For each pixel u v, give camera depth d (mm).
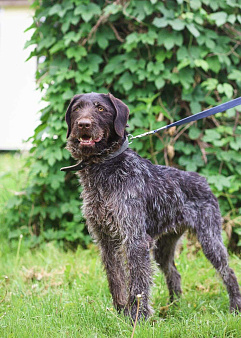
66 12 5871
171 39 5617
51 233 6055
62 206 6051
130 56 5863
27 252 5812
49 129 5891
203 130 5988
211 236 4320
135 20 5883
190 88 5836
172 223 4258
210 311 4211
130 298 3756
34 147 6141
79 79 5781
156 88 5926
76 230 6012
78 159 4098
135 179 3904
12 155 12625
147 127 5777
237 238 5824
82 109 3857
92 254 5824
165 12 5605
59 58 6094
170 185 4199
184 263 5230
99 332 3590
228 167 5969
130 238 3789
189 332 3469
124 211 3789
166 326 3578
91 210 3941
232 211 5734
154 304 4328
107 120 3869
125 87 5777
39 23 6293
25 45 6191
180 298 4379
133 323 3633
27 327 3514
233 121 6012
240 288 4488
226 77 6121
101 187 3877
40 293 4547
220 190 5531
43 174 6191
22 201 6262
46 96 6125
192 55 5730
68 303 4098
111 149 3922
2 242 6176
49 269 5289
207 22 5922
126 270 3865
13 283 4785
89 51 6086
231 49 5891
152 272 3867
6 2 13438
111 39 6016
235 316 3812
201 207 4344
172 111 6004
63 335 3416
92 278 4941
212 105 5898
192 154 6082
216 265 4312
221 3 5785
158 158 6000
